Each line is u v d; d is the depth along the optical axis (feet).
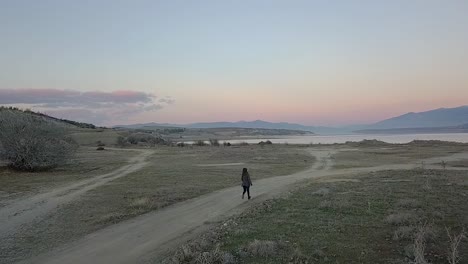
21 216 60.90
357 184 84.33
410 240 38.34
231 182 96.07
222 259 33.71
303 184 90.12
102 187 90.58
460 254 33.86
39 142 128.06
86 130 412.98
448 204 56.75
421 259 30.32
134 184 94.43
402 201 58.23
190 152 223.71
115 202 70.59
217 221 54.08
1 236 49.03
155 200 71.26
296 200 65.21
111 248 42.88
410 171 110.42
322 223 46.91
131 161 167.43
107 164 152.87
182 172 120.06
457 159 155.22
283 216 52.11
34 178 108.99
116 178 108.27
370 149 228.02
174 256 36.55
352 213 52.42
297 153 203.31
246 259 34.27
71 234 49.52
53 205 69.41
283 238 40.47
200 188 85.30
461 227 43.11
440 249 35.35
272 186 89.04
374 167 132.36
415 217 46.68
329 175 109.09
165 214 60.03
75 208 66.08
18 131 127.44
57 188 90.02
